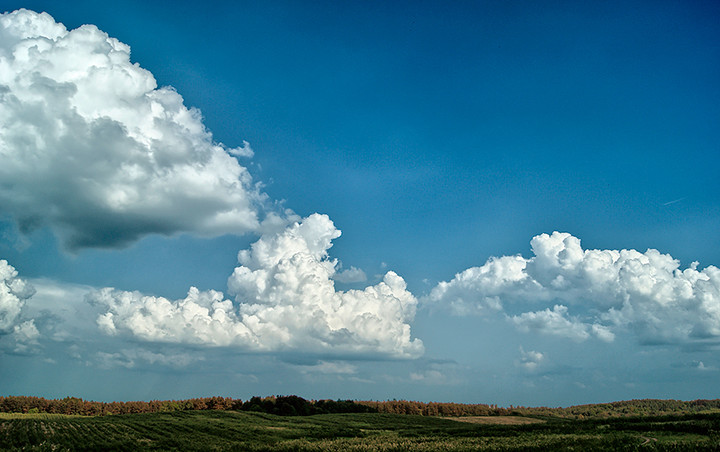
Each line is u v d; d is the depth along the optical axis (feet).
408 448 219.00
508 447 199.21
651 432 230.89
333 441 274.57
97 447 242.17
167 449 239.30
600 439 206.69
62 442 260.83
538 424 325.83
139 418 401.90
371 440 275.18
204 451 230.27
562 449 182.50
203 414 440.86
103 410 652.48
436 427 395.75
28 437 278.46
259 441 280.51
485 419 531.50
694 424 235.81
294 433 321.52
